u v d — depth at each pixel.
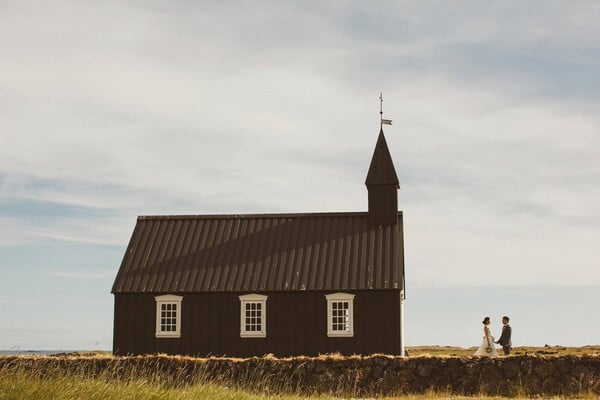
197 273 47.16
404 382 32.47
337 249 47.31
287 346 45.19
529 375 31.67
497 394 31.55
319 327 45.16
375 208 48.91
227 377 33.25
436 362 32.56
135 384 22.92
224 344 45.78
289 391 32.59
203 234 49.75
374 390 32.56
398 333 44.47
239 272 46.84
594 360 31.42
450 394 31.67
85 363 33.81
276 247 48.06
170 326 46.59
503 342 36.59
